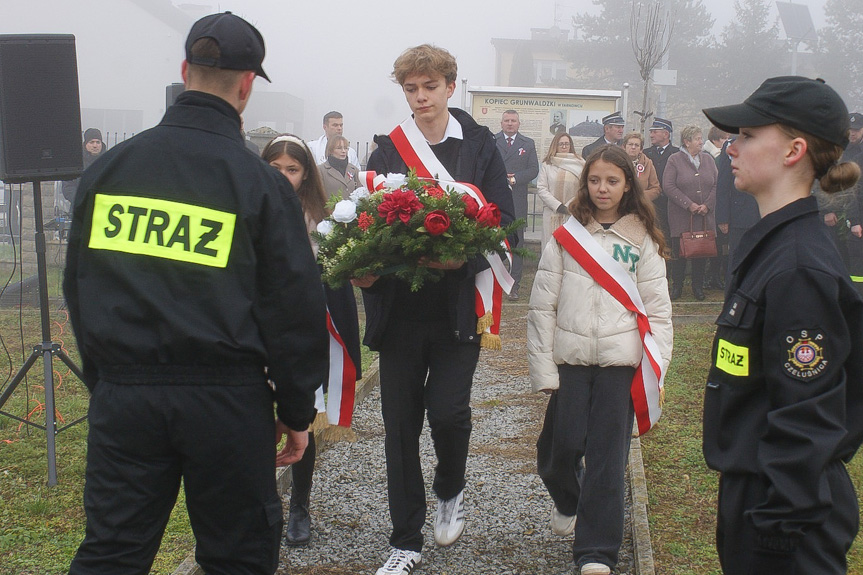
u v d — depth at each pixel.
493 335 4.08
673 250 11.38
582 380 4.15
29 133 5.46
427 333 4.05
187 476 2.72
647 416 4.11
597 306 4.09
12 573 3.98
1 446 5.68
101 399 2.69
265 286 2.73
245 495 2.73
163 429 2.65
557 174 10.59
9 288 11.62
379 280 4.00
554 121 14.04
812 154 2.38
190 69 2.79
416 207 3.77
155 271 2.65
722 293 12.01
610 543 3.96
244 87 2.83
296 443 3.03
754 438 2.37
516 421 6.62
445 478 4.26
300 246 2.75
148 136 2.76
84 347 2.75
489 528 4.64
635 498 4.75
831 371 2.22
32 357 5.38
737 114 2.42
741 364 2.38
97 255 2.70
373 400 7.20
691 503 4.86
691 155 11.09
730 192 10.66
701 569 4.09
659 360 4.08
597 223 4.18
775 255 2.35
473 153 4.20
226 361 2.66
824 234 2.35
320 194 4.44
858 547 4.24
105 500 2.68
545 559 4.27
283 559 4.28
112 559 2.67
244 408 2.69
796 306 2.24
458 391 4.07
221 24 2.78
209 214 2.66
